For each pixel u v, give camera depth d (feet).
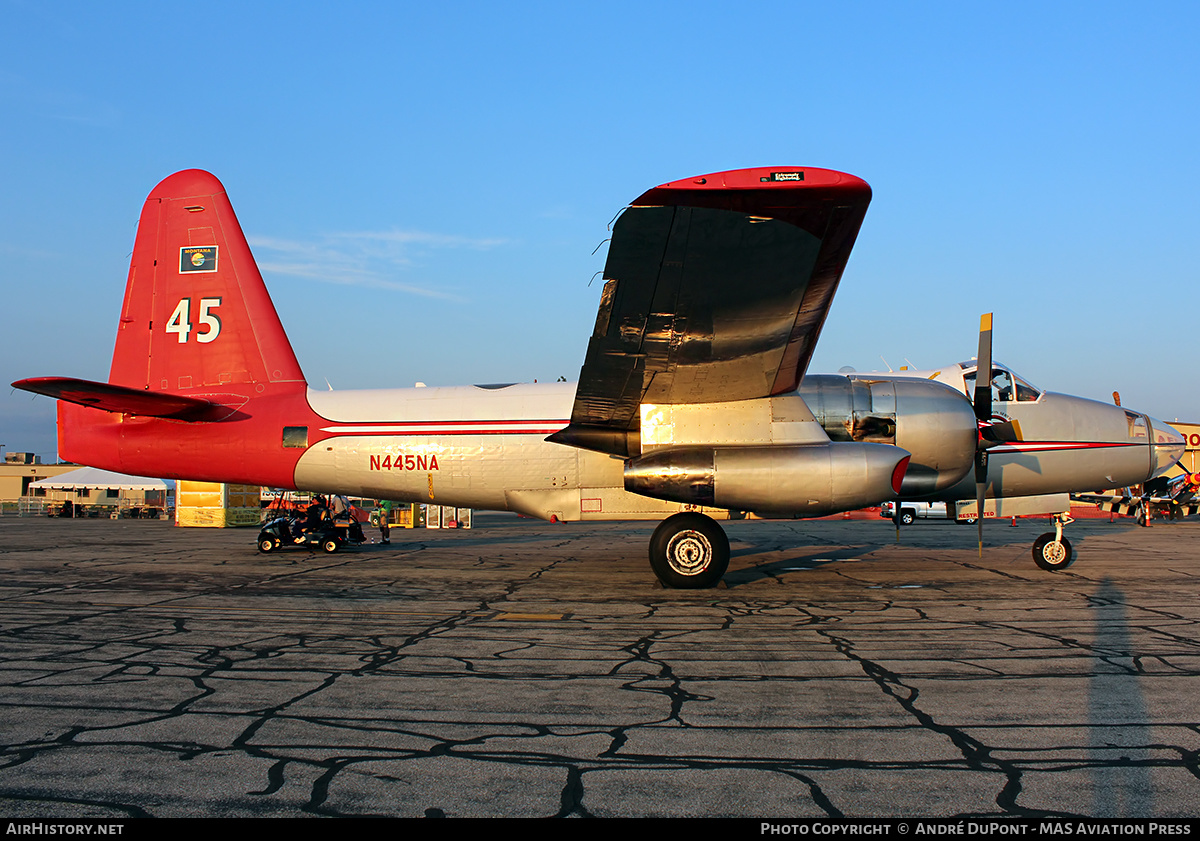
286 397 41.57
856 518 109.60
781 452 33.01
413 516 96.02
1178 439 41.09
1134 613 27.84
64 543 65.05
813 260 24.31
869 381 37.76
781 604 30.17
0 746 14.61
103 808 11.96
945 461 36.81
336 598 32.24
